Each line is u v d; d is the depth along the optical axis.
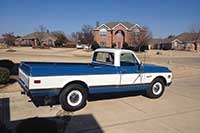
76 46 74.12
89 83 8.00
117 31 62.47
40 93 7.11
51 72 7.22
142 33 57.72
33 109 7.65
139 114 7.56
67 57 34.16
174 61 34.22
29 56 33.69
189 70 21.47
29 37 85.75
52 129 4.41
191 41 77.75
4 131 5.75
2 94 9.39
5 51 47.47
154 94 9.71
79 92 7.82
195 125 6.71
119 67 8.71
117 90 8.73
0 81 11.03
